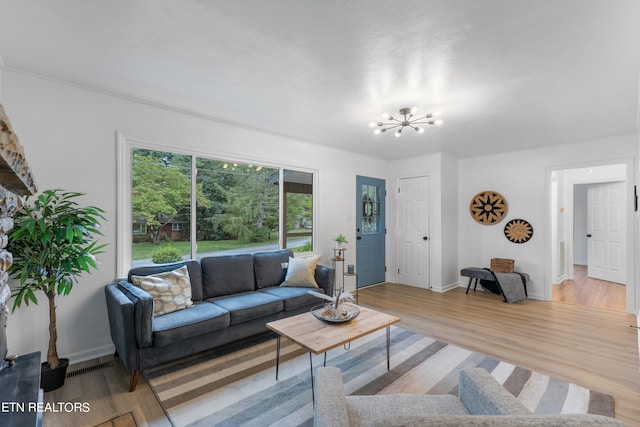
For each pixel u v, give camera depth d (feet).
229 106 9.44
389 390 6.68
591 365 7.84
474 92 8.21
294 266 11.27
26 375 4.59
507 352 8.60
